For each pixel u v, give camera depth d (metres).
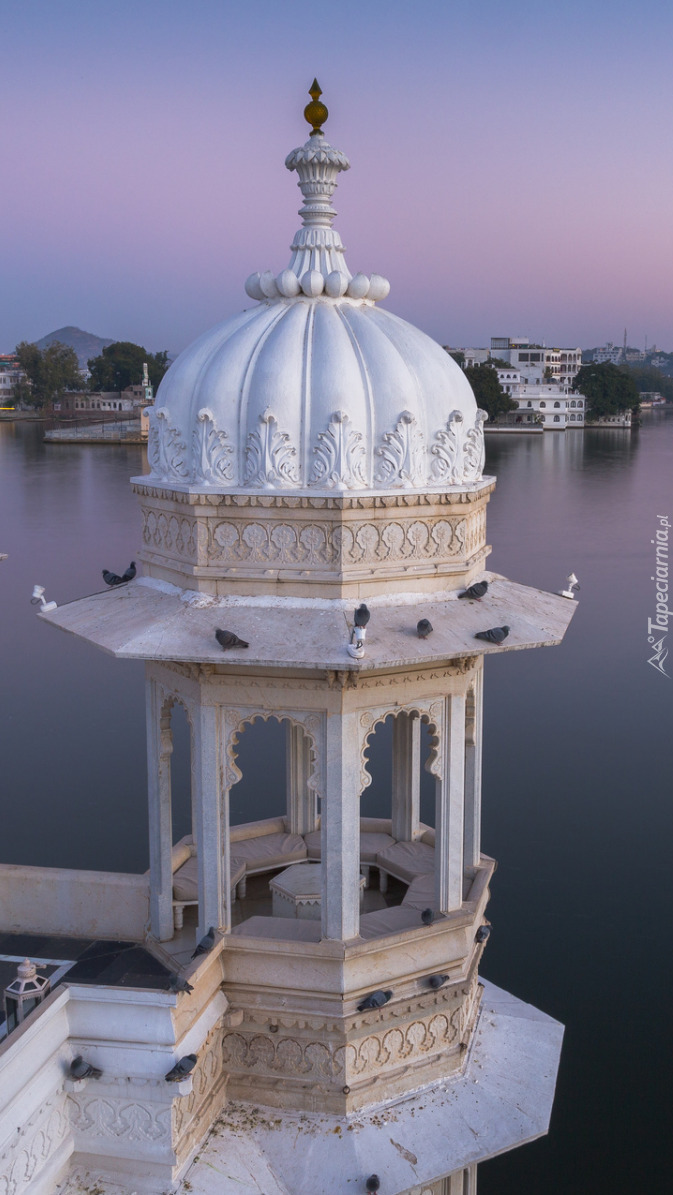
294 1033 9.33
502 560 45.16
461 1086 9.89
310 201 10.05
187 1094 8.42
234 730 9.24
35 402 157.38
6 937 11.04
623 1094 19.00
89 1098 8.58
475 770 10.70
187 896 10.66
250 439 8.88
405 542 9.07
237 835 12.32
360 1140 9.09
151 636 8.66
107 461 90.69
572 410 135.38
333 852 9.03
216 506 8.92
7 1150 7.75
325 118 9.93
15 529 53.62
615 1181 17.59
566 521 55.09
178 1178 8.62
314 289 9.62
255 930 9.64
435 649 8.48
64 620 9.41
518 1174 17.98
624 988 20.92
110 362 166.62
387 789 28.00
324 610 8.78
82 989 8.42
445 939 9.62
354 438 8.80
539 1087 10.04
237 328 9.64
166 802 10.38
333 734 8.93
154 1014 8.42
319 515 8.75
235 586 9.03
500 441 110.06
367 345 9.17
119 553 47.25
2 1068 7.61
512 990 20.75
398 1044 9.62
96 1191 8.48
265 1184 8.65
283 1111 9.45
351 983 9.10
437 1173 8.86
